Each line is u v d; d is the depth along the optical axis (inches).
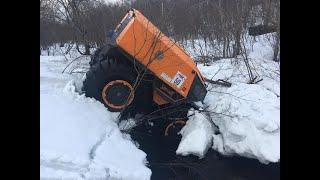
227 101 189.5
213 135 182.7
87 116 156.1
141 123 179.6
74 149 133.8
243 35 316.5
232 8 315.6
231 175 163.0
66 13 312.3
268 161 167.6
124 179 134.1
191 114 186.1
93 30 290.4
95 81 175.3
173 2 265.6
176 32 259.9
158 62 176.4
